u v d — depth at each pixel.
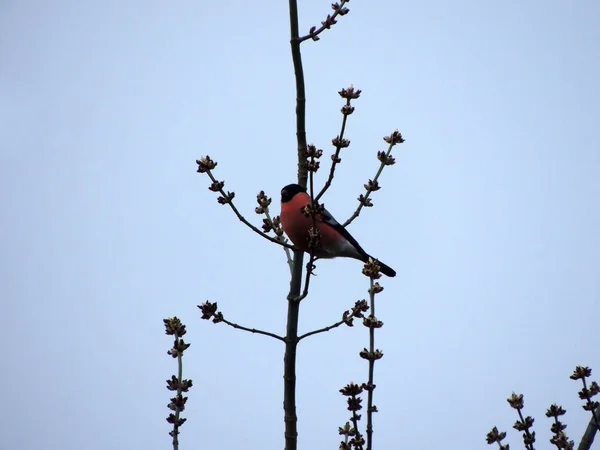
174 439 8.33
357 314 9.91
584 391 8.76
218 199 10.41
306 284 10.19
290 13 10.28
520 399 8.60
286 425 10.18
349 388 8.67
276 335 10.20
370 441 8.27
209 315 9.98
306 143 10.58
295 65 10.34
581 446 8.62
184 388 8.53
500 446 8.52
